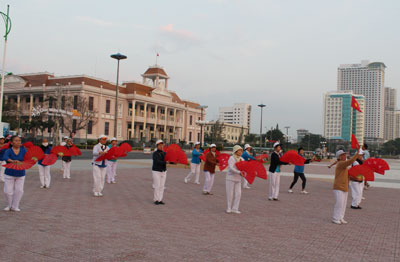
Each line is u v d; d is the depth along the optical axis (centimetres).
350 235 730
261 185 1711
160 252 563
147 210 934
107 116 6712
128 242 615
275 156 1200
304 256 571
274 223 823
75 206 950
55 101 5766
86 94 6244
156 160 1032
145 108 7319
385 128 19450
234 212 941
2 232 651
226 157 1248
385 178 2344
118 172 2092
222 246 611
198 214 905
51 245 580
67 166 1642
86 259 516
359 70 18250
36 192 1183
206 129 10425
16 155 841
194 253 564
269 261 538
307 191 1505
